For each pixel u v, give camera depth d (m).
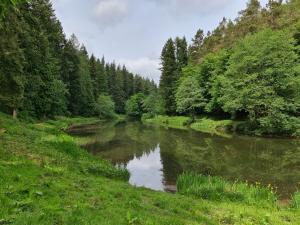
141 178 17.95
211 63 62.91
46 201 7.26
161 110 80.31
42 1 53.38
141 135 40.44
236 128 44.53
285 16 61.59
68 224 6.13
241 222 8.79
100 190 9.45
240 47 44.69
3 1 5.54
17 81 29.39
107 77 112.94
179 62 79.44
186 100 61.62
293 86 39.53
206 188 12.07
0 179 8.19
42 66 43.47
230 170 20.14
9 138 15.41
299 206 11.14
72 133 41.34
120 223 6.63
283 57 39.75
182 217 8.35
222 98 46.28
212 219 8.80
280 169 20.38
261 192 12.20
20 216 6.06
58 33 63.62
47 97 45.28
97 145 30.61
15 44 28.36
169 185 16.36
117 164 21.89
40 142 16.47
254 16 71.69
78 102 66.75
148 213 7.82
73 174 11.14
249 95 40.38
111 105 88.00
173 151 27.69
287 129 37.69
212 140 35.00
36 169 10.18
